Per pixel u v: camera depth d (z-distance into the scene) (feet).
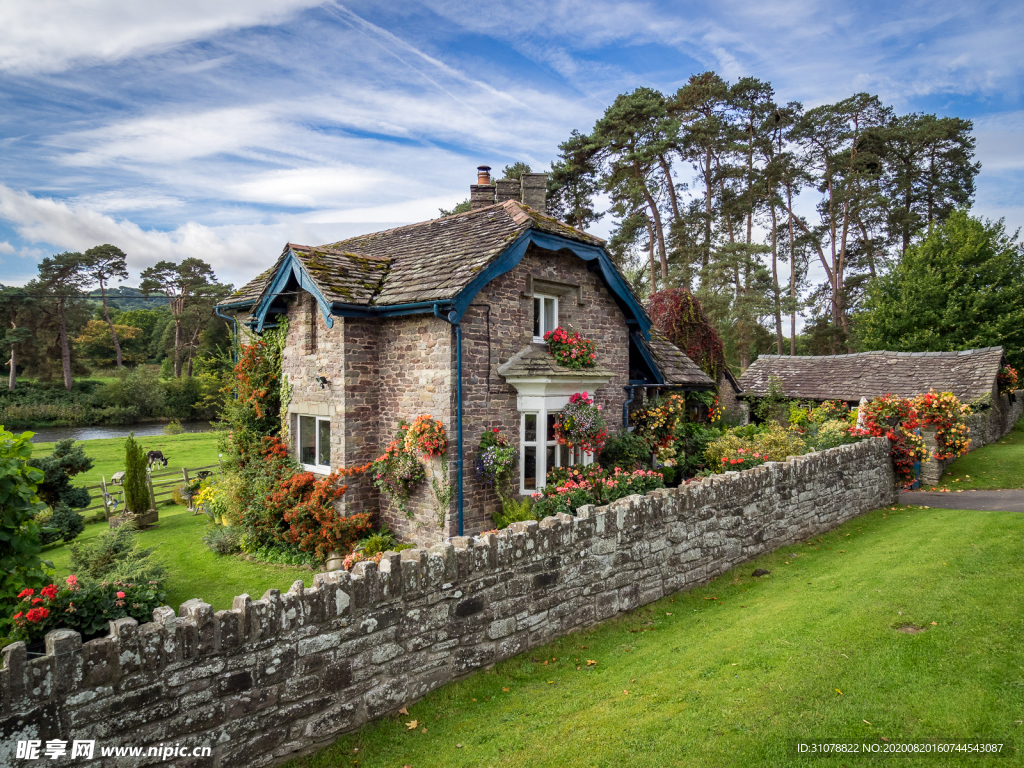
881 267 130.82
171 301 217.97
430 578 17.89
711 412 65.00
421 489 34.99
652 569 25.17
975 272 99.40
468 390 34.04
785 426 71.82
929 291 100.07
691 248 111.04
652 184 103.40
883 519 38.75
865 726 13.97
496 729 15.93
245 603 14.44
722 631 20.86
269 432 44.65
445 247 39.01
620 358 45.37
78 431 155.02
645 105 94.99
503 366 35.96
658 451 45.93
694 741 14.15
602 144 96.58
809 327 143.02
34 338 183.52
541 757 14.33
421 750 15.35
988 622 18.29
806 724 14.26
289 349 42.80
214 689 13.88
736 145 109.29
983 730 13.33
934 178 131.03
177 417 179.22
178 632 13.39
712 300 102.78
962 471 56.44
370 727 16.40
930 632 17.99
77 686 12.14
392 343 36.78
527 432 38.14
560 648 21.11
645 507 24.82
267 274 54.34
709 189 115.85
